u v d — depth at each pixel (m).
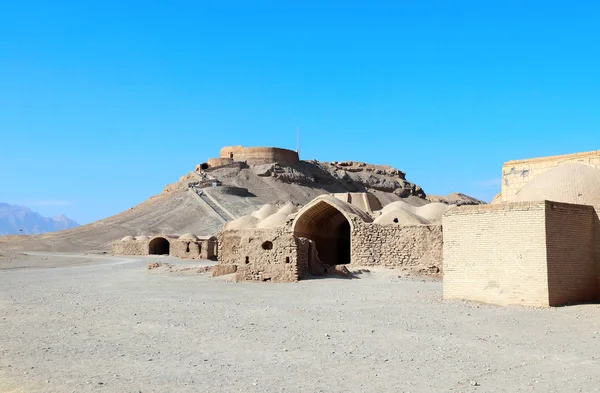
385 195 143.25
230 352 11.09
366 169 159.00
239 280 28.11
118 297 21.80
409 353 10.79
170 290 24.50
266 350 11.24
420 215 40.81
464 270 18.31
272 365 9.98
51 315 16.59
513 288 17.02
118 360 10.47
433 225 31.23
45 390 8.42
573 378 8.91
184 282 28.55
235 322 14.84
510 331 12.91
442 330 13.17
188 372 9.52
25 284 28.84
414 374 9.25
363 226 33.03
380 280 27.34
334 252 44.47
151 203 108.69
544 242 16.52
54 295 22.83
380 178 152.75
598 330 12.92
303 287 24.50
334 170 148.50
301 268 27.77
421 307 17.14
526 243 16.86
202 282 28.17
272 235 27.62
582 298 17.48
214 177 119.00
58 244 82.56
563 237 17.06
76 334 13.27
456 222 18.61
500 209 17.52
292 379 9.02
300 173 132.38
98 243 83.88
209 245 55.31
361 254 32.81
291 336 12.70
